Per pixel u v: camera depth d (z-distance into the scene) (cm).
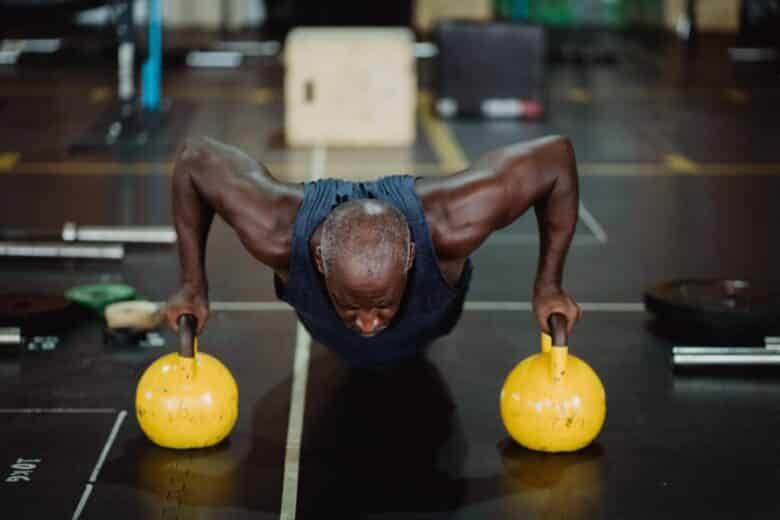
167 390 462
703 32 2033
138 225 838
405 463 460
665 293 623
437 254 446
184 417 461
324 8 2062
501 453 469
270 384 541
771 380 548
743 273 738
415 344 503
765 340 566
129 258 748
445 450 471
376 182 445
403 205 433
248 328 619
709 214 887
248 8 2061
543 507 425
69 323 612
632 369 561
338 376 551
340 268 392
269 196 446
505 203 449
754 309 593
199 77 1555
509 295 679
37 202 903
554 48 1764
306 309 460
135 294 661
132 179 984
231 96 1415
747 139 1195
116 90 1434
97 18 1981
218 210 454
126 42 1141
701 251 786
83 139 1130
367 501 430
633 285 705
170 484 441
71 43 1781
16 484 438
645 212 891
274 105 1362
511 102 1310
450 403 520
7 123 1227
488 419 502
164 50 1716
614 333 612
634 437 485
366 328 404
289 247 439
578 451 470
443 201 443
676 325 620
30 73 1555
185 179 460
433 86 1424
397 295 401
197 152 463
